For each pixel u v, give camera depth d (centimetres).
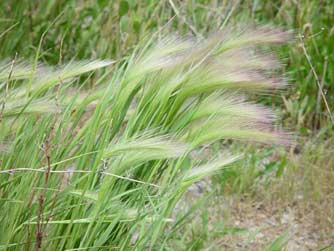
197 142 329
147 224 365
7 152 338
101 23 602
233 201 509
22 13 588
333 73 612
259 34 354
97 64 346
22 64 358
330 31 629
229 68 339
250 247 463
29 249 317
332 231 485
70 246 327
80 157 335
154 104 343
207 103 342
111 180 316
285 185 521
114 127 349
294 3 644
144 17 598
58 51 598
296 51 611
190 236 450
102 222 333
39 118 371
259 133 324
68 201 329
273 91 344
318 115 606
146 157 318
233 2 614
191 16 606
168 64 332
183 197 495
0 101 341
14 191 330
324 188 520
